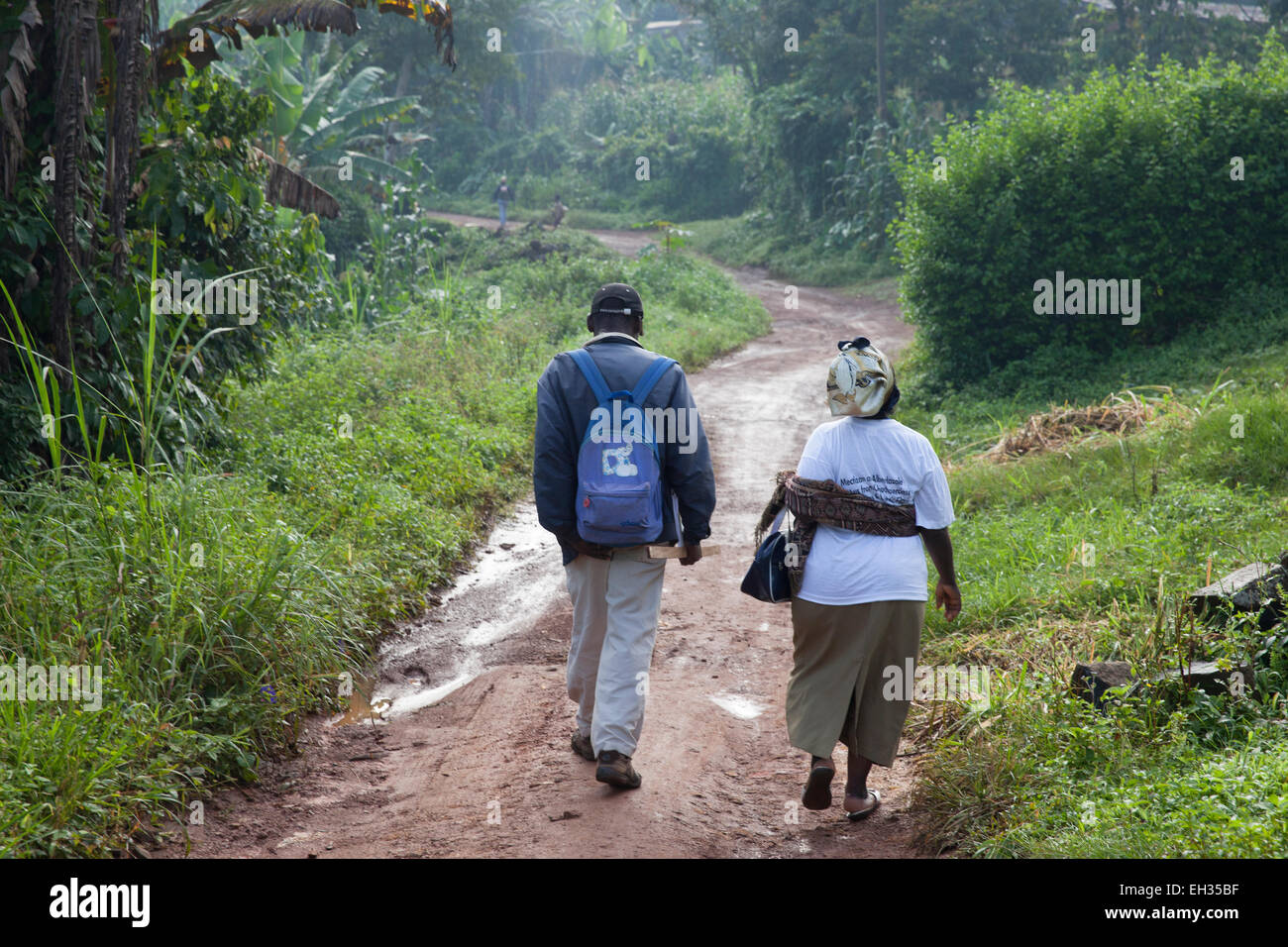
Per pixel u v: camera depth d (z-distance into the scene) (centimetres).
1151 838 330
